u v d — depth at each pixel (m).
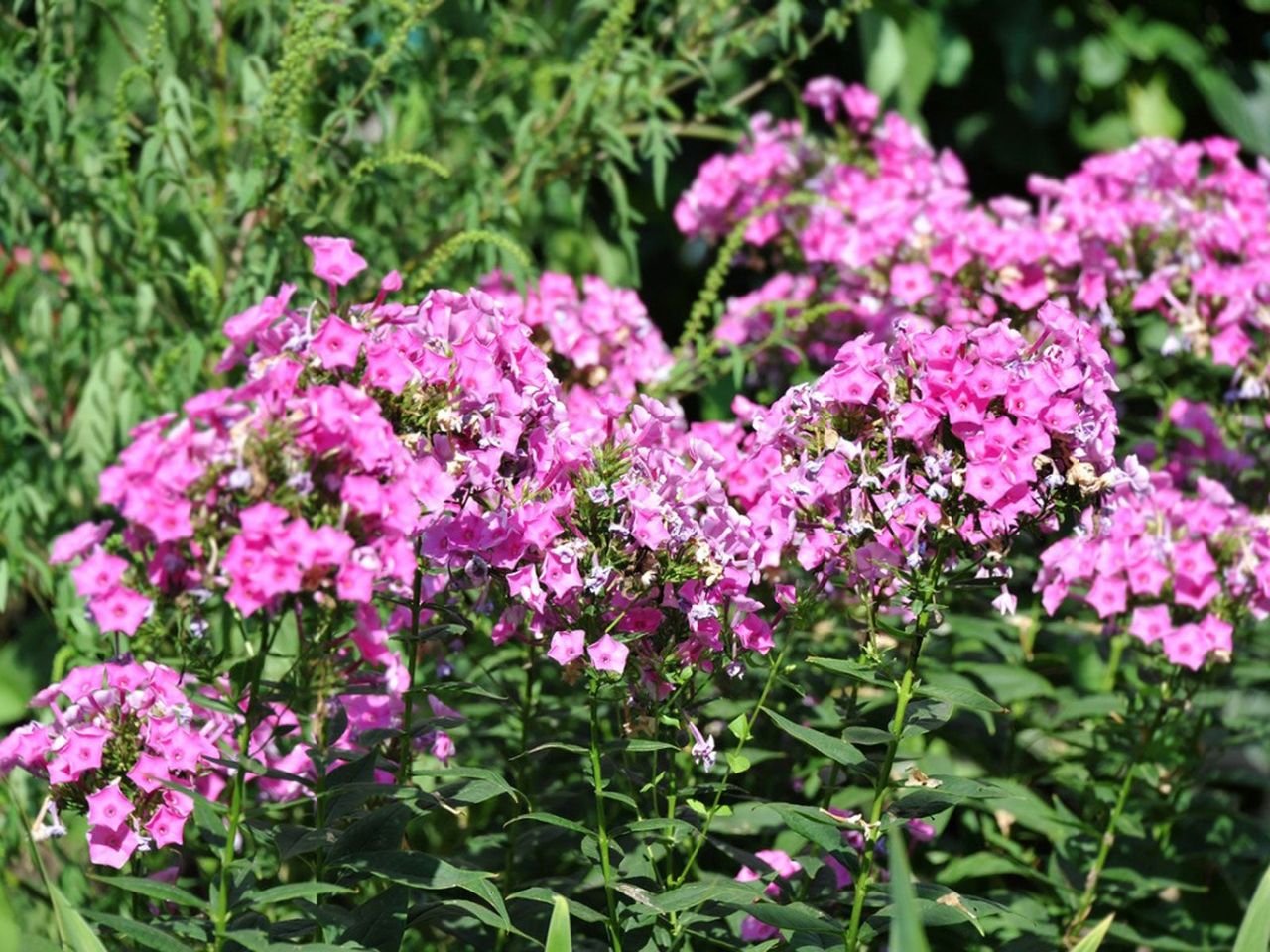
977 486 2.11
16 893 2.91
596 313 3.32
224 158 3.62
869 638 2.30
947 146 5.85
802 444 2.32
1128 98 5.64
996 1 5.52
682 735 2.75
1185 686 3.08
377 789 2.14
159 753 2.23
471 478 2.16
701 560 2.23
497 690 2.89
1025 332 3.56
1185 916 3.29
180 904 2.39
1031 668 3.52
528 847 2.71
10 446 3.61
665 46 4.32
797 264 4.21
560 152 3.74
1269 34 5.89
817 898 2.48
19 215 3.58
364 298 3.46
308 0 3.23
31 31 3.32
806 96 4.32
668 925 2.42
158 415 3.46
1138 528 2.91
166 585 2.02
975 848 3.47
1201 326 3.57
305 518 1.99
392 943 2.23
